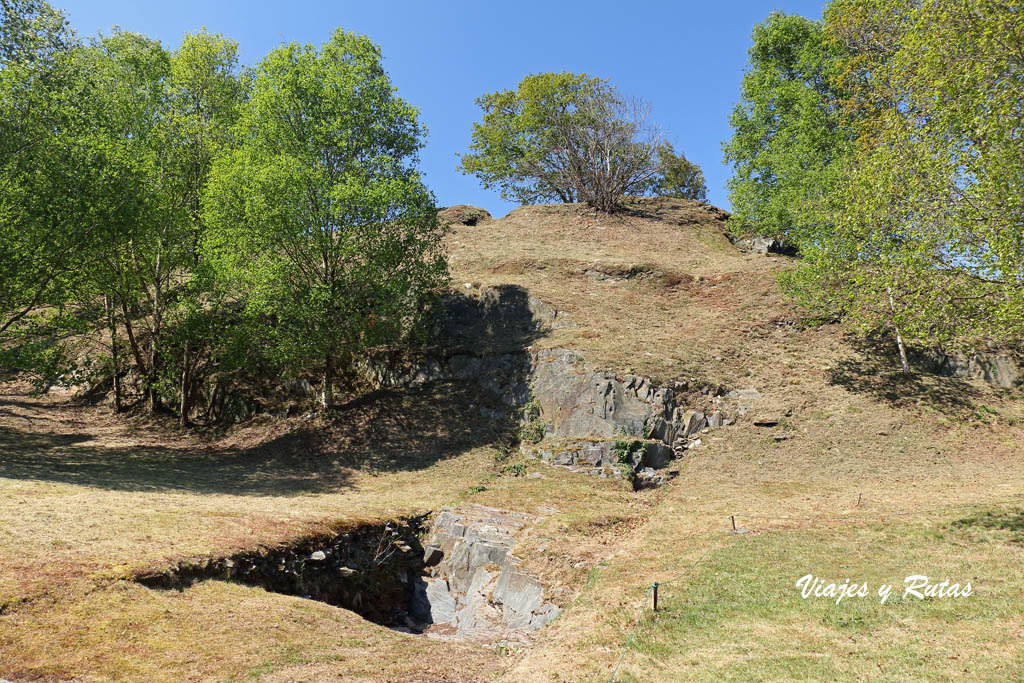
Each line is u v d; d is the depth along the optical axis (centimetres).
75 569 1144
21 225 2228
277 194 2631
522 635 1287
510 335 3306
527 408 2770
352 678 963
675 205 5906
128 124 3086
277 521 1617
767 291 3531
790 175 3594
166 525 1468
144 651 961
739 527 1675
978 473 2128
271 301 2797
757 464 2339
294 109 2878
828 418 2564
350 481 2347
